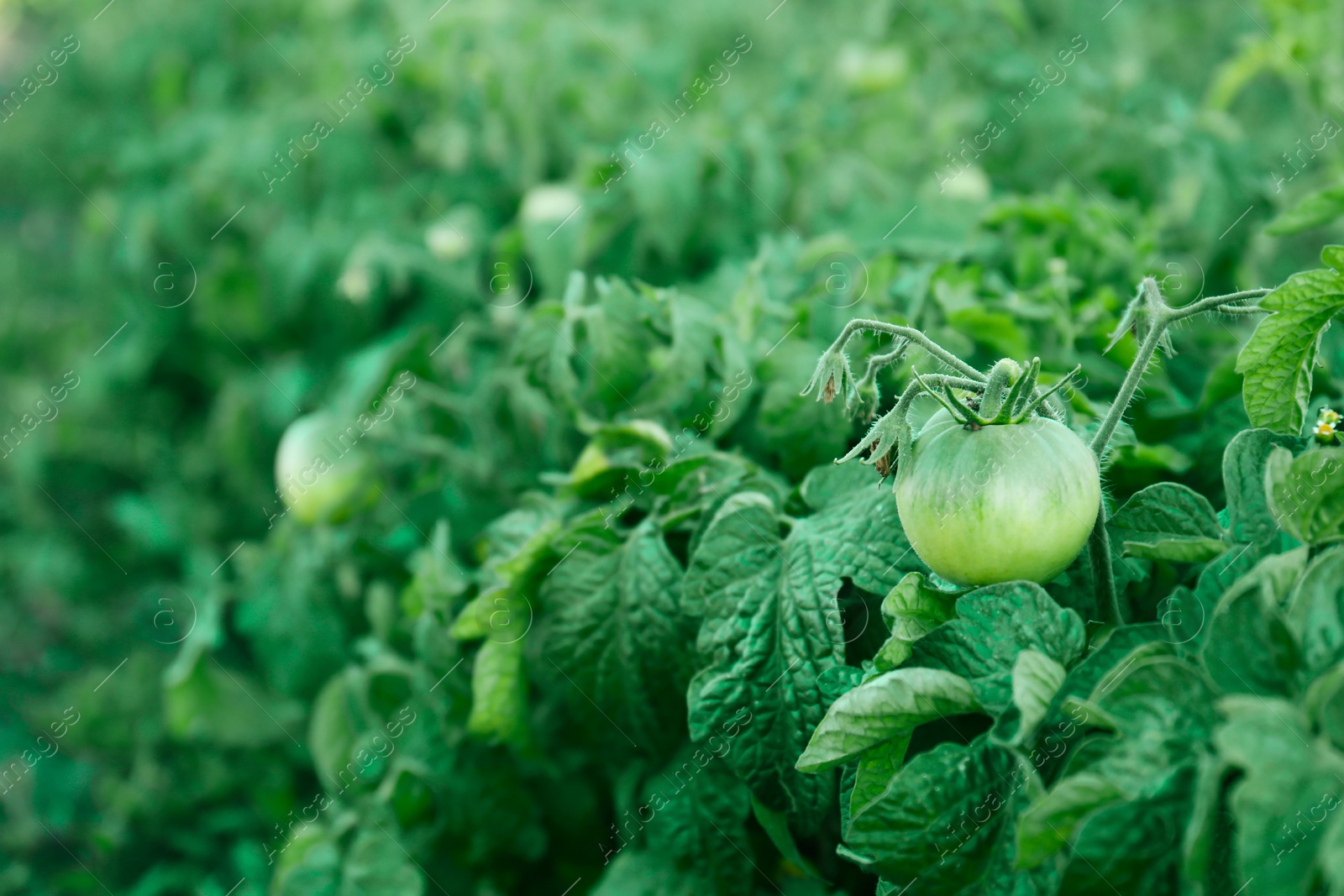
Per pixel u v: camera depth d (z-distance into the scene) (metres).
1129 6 1.72
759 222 1.26
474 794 0.96
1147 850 0.66
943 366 0.87
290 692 1.20
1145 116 1.28
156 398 1.78
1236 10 1.69
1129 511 0.76
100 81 2.16
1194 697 0.67
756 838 0.87
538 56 1.46
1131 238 1.09
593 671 0.85
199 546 1.64
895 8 1.48
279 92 1.87
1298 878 0.63
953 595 0.74
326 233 1.50
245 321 1.63
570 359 0.95
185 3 2.03
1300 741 0.64
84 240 1.87
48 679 1.65
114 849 1.29
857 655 0.81
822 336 0.95
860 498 0.80
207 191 1.65
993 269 1.04
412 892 0.90
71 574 1.70
